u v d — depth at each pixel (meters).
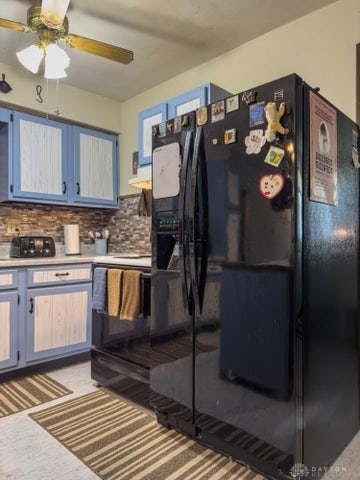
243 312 1.55
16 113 3.00
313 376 1.50
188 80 3.14
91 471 1.58
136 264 2.24
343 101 2.21
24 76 3.14
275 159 1.45
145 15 2.38
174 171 1.85
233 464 1.62
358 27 2.16
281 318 1.43
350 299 1.84
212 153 1.67
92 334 2.57
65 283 2.88
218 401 1.66
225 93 2.59
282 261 1.43
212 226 1.66
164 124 1.91
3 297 2.53
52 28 1.97
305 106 1.44
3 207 3.18
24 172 3.03
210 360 1.68
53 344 2.80
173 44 2.73
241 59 2.74
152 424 1.98
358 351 1.93
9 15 2.37
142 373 2.19
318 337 1.54
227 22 2.46
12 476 1.55
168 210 1.89
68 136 3.35
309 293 1.48
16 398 2.31
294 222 1.40
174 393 1.86
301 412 1.42
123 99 3.76
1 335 2.52
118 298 2.29
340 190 1.72
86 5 2.28
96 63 3.00
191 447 1.76
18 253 3.04
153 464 1.63
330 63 2.27
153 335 1.98
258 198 1.50
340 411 1.73
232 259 1.59
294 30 2.45
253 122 1.52
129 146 3.72
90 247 3.81
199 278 1.70
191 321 1.76
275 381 1.45
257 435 1.51
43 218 3.44
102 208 3.72
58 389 2.46
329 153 1.61
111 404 2.23
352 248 1.87
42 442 1.81
